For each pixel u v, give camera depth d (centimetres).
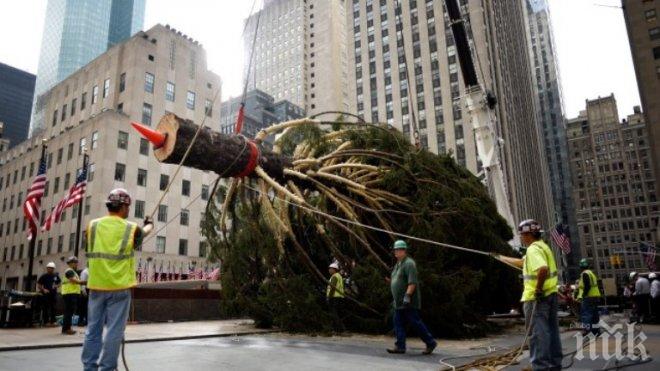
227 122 11075
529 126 10288
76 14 15775
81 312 1234
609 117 12775
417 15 7838
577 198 12925
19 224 4959
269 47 13638
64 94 5328
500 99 7256
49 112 5491
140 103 4531
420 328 712
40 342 777
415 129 1625
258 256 1162
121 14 17200
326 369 564
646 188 11912
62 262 4141
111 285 399
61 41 15500
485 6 7419
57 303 1392
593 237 12362
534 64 16638
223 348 761
